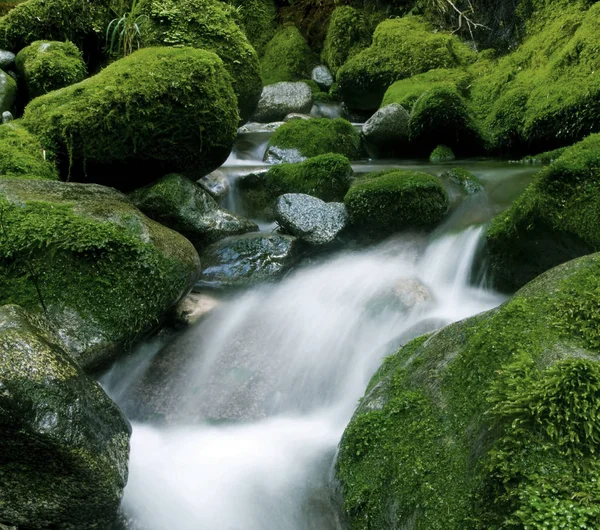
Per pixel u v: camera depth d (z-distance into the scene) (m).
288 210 5.04
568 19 8.28
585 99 6.71
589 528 1.46
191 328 3.90
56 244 3.23
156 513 2.53
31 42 8.33
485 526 1.65
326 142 7.47
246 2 13.64
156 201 4.68
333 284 4.48
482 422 1.96
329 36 12.55
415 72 9.96
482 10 10.62
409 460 2.11
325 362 3.71
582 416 1.69
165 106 4.58
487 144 7.59
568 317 2.12
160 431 3.25
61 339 2.84
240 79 7.02
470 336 2.39
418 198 5.01
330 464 2.73
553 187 3.77
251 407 3.41
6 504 2.14
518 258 4.18
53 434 2.04
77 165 4.67
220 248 4.77
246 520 2.54
